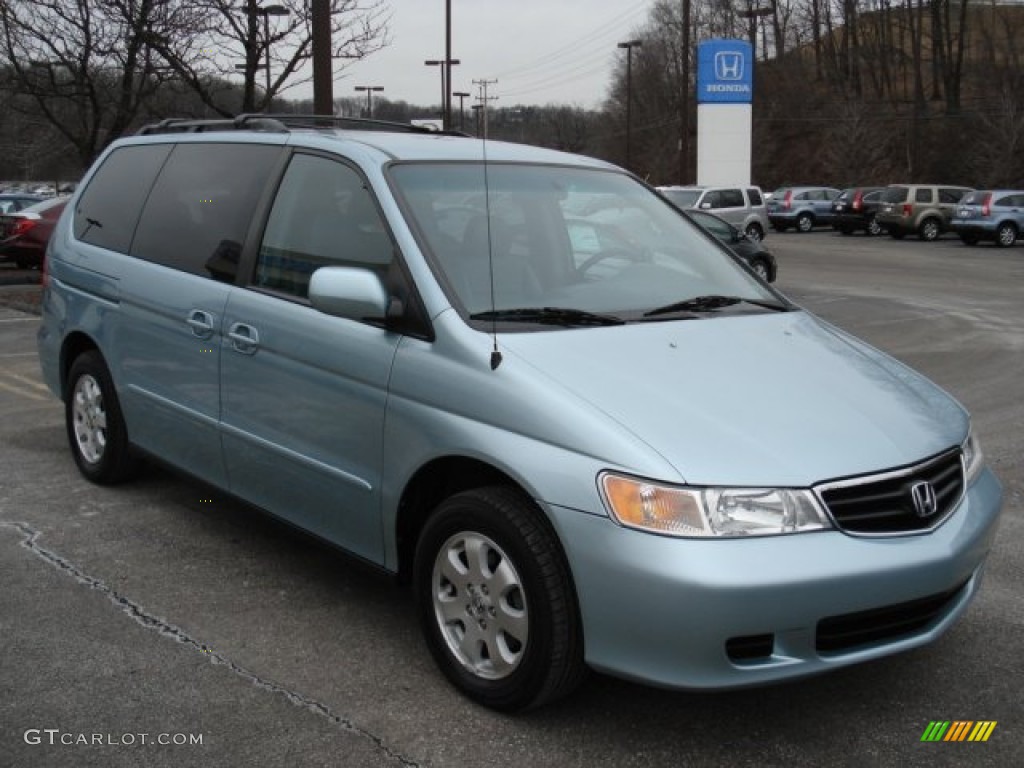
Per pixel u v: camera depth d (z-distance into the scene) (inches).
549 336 137.6
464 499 131.5
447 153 167.8
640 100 3597.4
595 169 186.9
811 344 153.9
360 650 148.7
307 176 169.5
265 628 155.3
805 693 139.2
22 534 193.0
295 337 157.6
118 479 220.8
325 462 153.6
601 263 165.9
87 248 220.1
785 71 2994.6
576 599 121.2
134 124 543.5
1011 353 451.8
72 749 121.2
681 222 188.5
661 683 115.0
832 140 2544.3
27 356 394.0
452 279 144.4
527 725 129.0
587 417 121.6
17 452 251.4
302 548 189.0
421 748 123.5
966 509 132.1
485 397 130.0
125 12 458.9
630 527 114.9
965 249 1264.8
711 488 114.9
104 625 154.7
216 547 188.5
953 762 123.2
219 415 176.2
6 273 692.7
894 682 142.7
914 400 142.3
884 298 689.6
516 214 162.2
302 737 125.2
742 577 111.6
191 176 197.5
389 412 141.5
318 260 160.6
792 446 121.7
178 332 185.0
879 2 3048.7
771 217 1691.7
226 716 129.6
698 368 136.1
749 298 171.9
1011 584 179.2
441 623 137.1
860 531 119.3
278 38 482.0
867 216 1555.1
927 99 2785.4
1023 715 134.6
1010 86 2226.9
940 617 128.6
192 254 187.9
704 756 123.4
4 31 491.2
